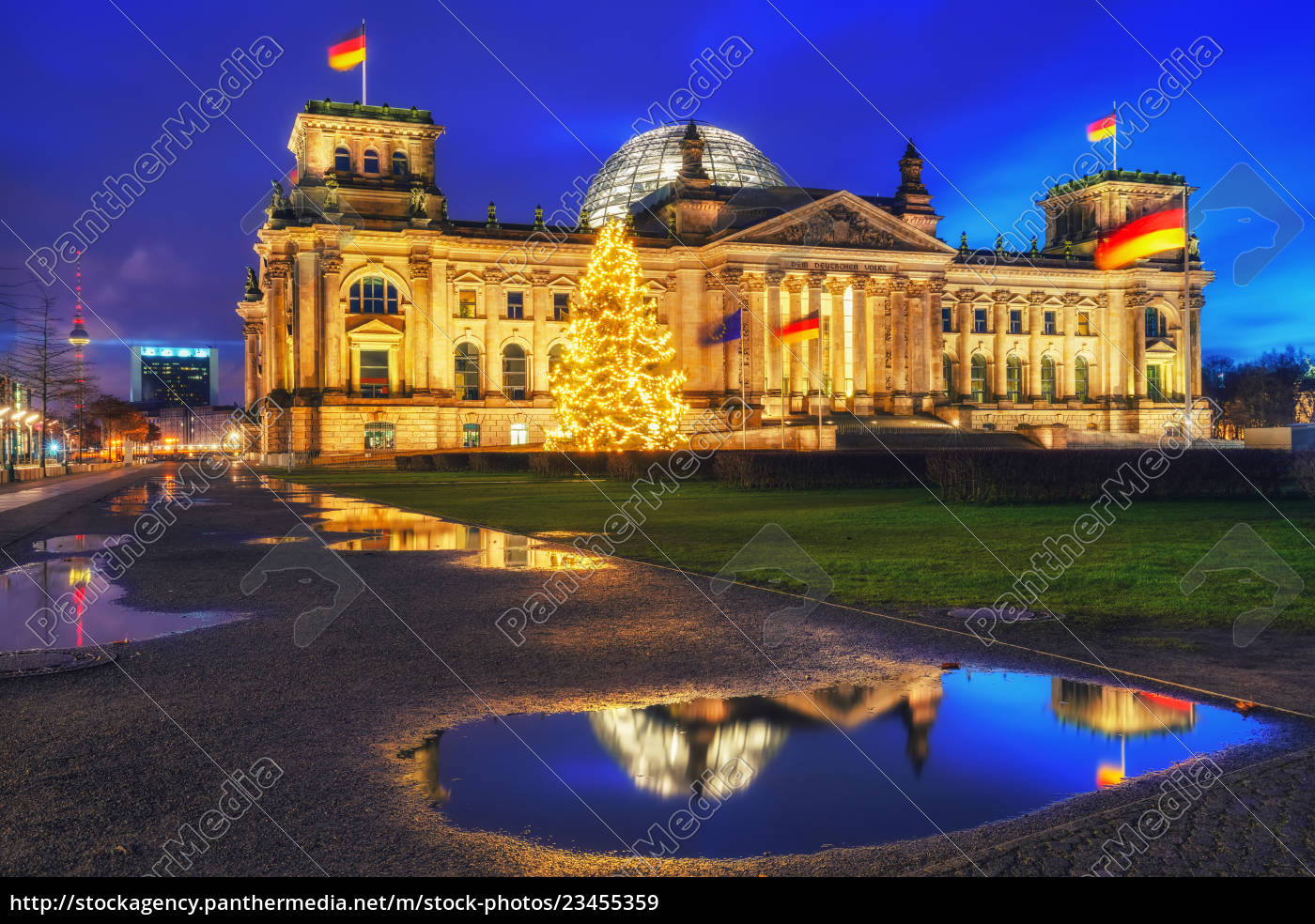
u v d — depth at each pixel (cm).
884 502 4112
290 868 684
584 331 9444
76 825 756
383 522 3544
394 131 10688
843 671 1245
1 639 1470
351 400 10131
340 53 8775
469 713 1070
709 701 1115
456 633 1503
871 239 11569
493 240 10819
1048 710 1066
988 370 12706
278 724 1025
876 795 819
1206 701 1090
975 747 944
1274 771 856
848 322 12462
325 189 10419
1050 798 807
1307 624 1481
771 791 833
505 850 716
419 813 784
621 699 1128
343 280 10262
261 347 13625
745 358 11106
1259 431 6347
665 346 9656
